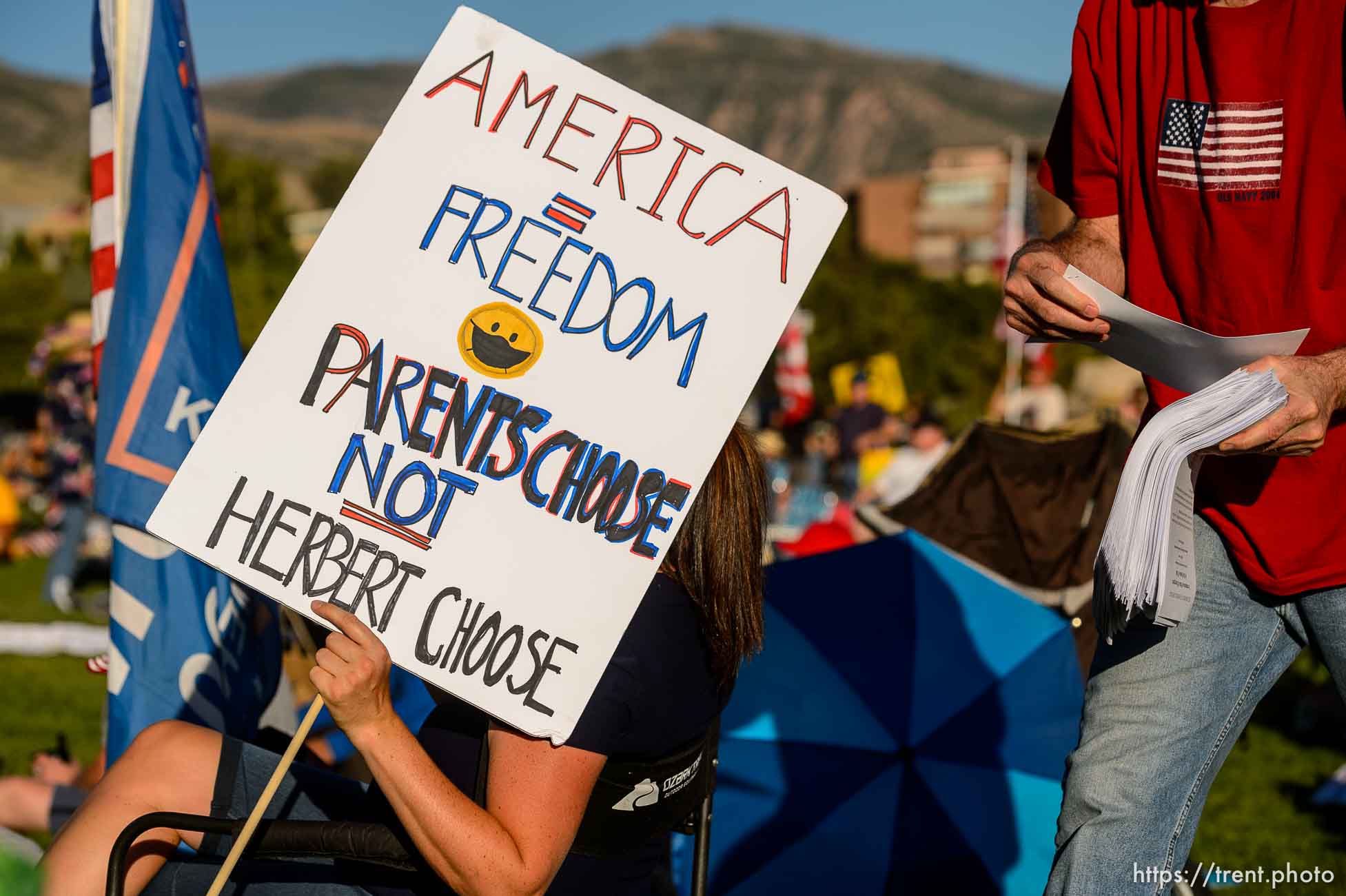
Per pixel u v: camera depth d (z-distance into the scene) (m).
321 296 2.05
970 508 3.87
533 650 1.94
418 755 1.88
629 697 2.00
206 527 1.95
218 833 2.08
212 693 3.05
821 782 3.31
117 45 3.23
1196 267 2.25
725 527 2.12
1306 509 2.12
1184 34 2.24
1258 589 2.18
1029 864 3.20
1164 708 2.19
